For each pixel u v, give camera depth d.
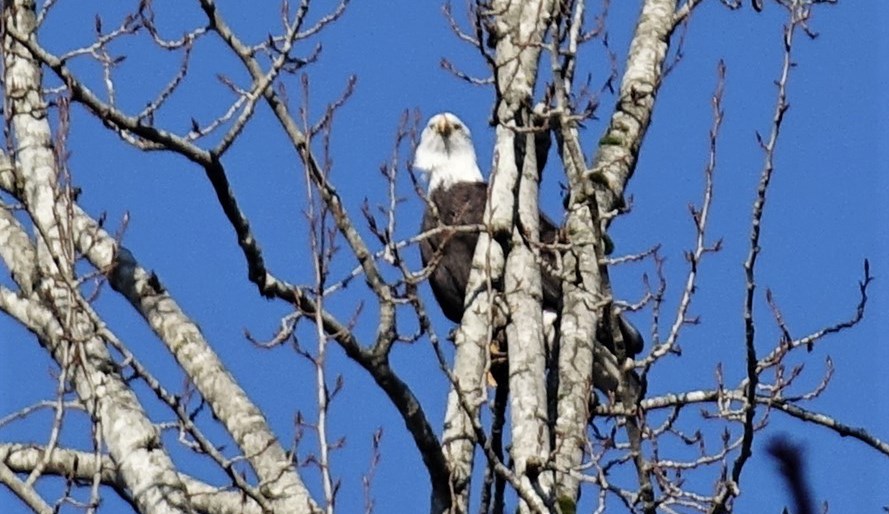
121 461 11.07
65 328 10.53
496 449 11.50
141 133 11.16
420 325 10.89
